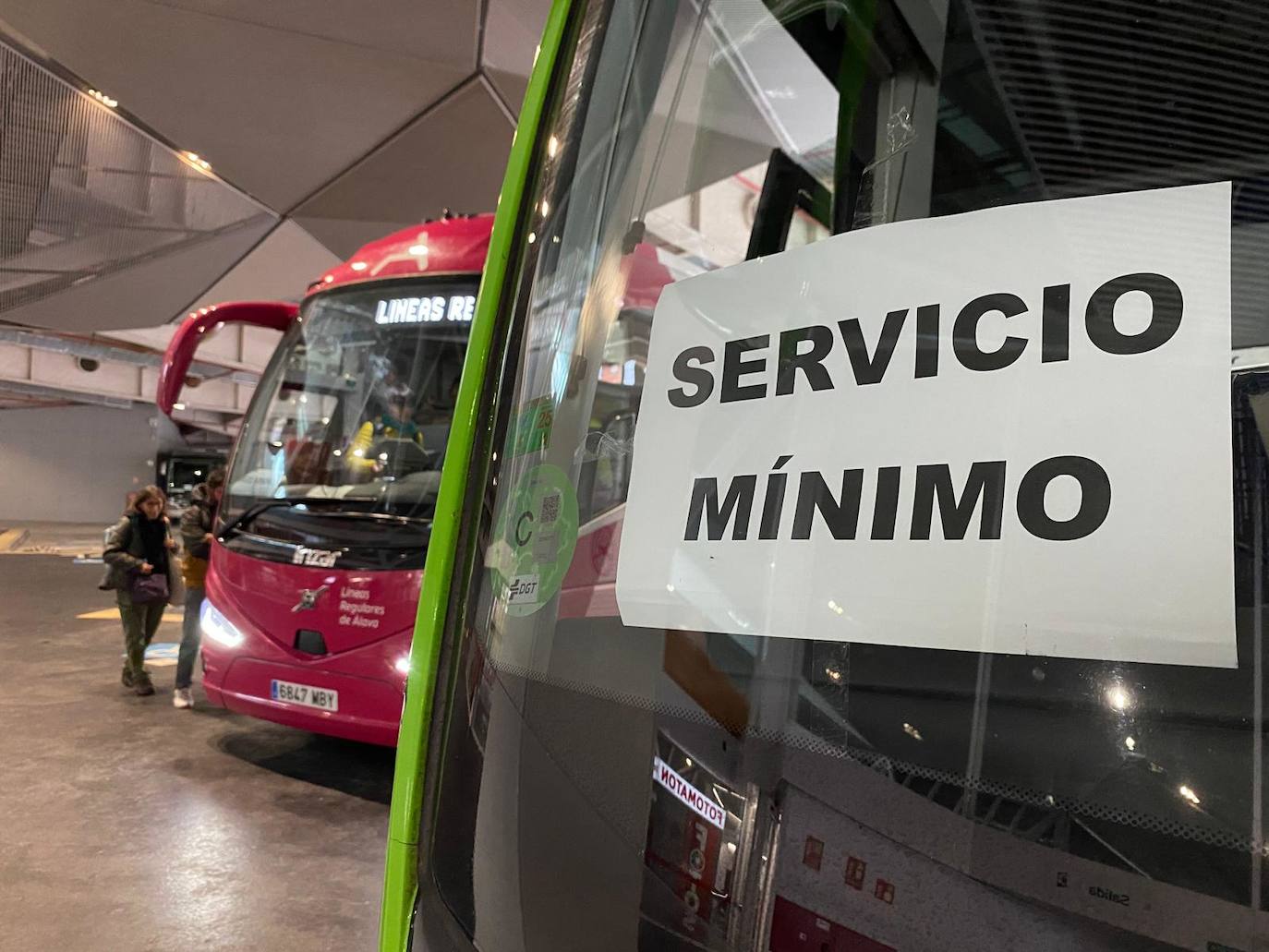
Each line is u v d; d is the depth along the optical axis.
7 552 17.33
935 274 0.79
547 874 0.90
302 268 11.64
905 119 1.06
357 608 4.09
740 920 0.77
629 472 0.96
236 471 4.86
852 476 0.79
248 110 7.52
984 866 0.69
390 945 1.05
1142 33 0.81
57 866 3.57
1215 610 0.64
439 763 1.09
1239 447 0.67
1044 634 0.69
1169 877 0.64
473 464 1.22
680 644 0.87
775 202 1.35
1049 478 0.71
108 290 11.37
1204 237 0.71
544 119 1.32
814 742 0.77
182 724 5.60
